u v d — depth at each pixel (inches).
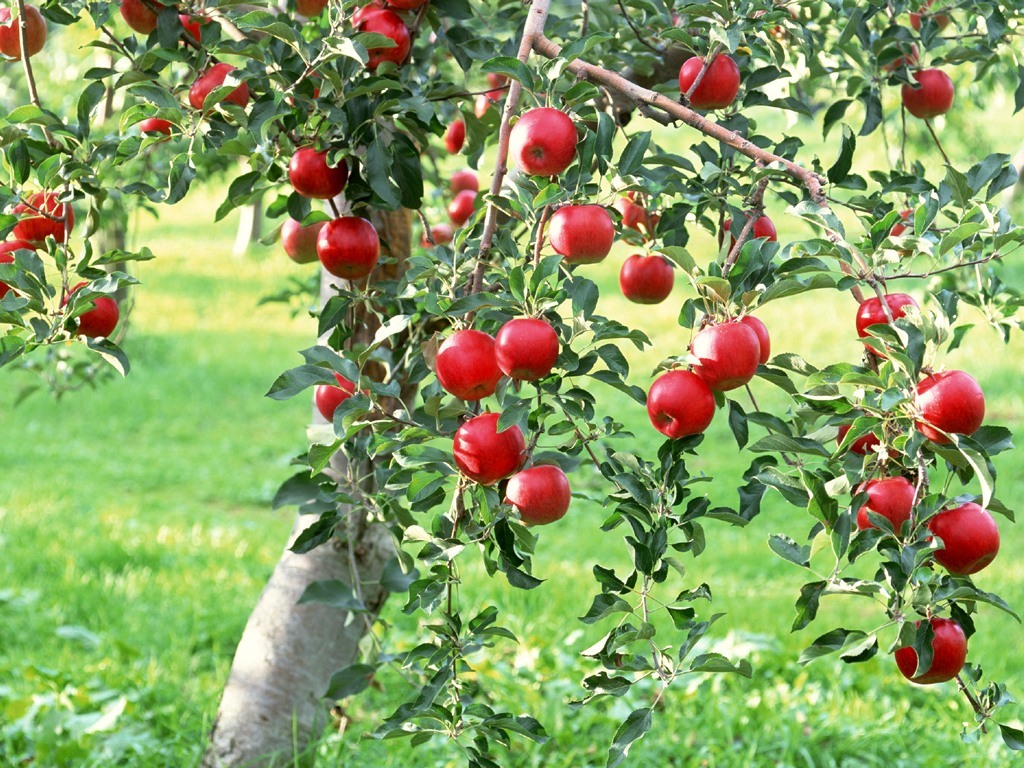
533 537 78.2
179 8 99.3
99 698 177.5
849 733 174.4
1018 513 308.5
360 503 97.0
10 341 81.4
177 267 762.2
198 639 214.2
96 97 97.6
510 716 81.5
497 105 116.5
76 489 343.6
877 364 71.8
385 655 111.4
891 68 110.7
